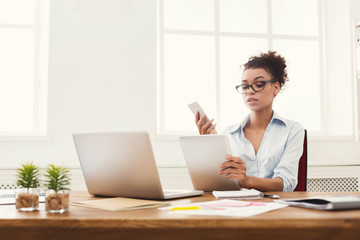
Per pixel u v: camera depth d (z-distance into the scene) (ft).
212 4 9.62
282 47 9.95
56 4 8.30
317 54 10.12
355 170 8.88
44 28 8.82
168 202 3.39
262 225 2.30
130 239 2.35
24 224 2.38
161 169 8.16
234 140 6.11
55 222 2.37
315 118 10.06
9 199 3.68
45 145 8.13
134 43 8.59
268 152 5.73
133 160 3.53
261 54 6.08
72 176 7.82
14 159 8.01
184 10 9.52
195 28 9.55
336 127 9.90
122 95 8.48
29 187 2.85
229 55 9.64
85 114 8.31
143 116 8.54
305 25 10.14
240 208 2.77
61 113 8.21
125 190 3.76
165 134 9.09
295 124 5.83
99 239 2.36
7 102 8.62
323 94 10.09
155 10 8.71
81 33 8.39
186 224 2.32
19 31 8.75
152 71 8.62
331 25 10.06
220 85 9.56
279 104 9.89
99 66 8.43
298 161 5.55
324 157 9.30
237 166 4.13
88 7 8.46
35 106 8.66
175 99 9.38
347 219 2.32
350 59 9.51
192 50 9.48
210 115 9.48
